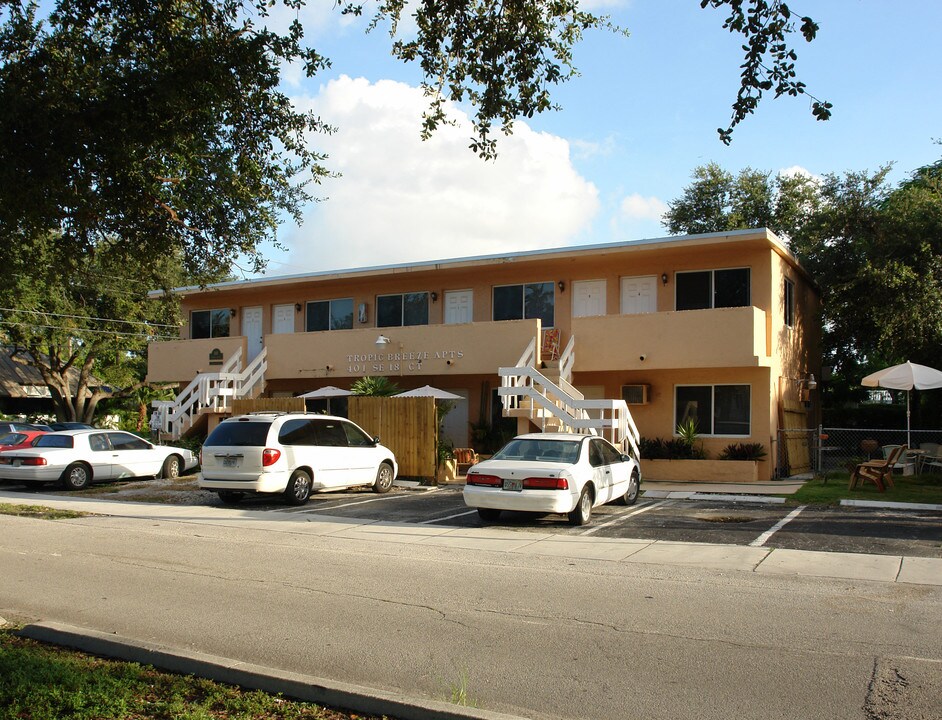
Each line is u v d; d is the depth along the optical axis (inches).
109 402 1774.1
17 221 318.3
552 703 212.1
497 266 924.6
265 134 362.6
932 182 958.4
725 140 289.7
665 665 241.0
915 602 314.3
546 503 502.3
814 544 439.5
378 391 856.9
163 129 319.9
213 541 469.4
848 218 974.4
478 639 269.3
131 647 241.9
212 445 618.5
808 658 245.6
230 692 212.4
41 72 313.6
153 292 1096.8
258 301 1114.1
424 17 348.8
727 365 760.3
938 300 855.1
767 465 787.4
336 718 198.2
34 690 204.4
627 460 611.2
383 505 628.1
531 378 814.5
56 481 731.4
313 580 361.4
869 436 1107.3
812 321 1031.0
